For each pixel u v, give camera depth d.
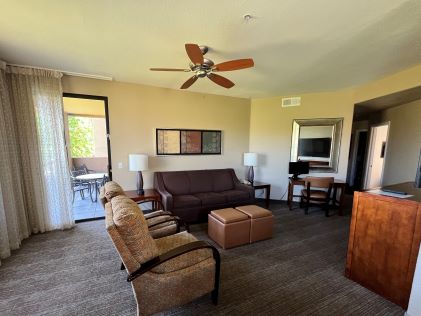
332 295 1.87
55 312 1.64
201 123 4.34
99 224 3.40
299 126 4.46
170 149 4.07
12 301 1.74
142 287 1.43
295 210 4.25
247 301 1.79
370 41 2.12
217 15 1.72
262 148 4.82
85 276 2.08
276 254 2.55
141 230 1.42
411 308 1.57
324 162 4.34
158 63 2.78
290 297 1.84
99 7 1.62
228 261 2.39
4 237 2.36
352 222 2.05
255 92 4.27
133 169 3.38
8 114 2.62
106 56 2.55
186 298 1.61
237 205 3.87
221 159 4.62
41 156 2.99
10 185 2.53
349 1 1.52
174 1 1.54
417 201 1.62
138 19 1.78
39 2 1.54
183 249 1.59
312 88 3.96
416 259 1.61
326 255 2.54
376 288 1.88
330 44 2.20
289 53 2.42
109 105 3.52
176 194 3.79
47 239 2.86
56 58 2.60
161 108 3.93
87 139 6.17
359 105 4.16
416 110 3.73
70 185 3.23
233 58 2.56
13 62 2.71
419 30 1.91
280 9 1.62
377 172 5.46
